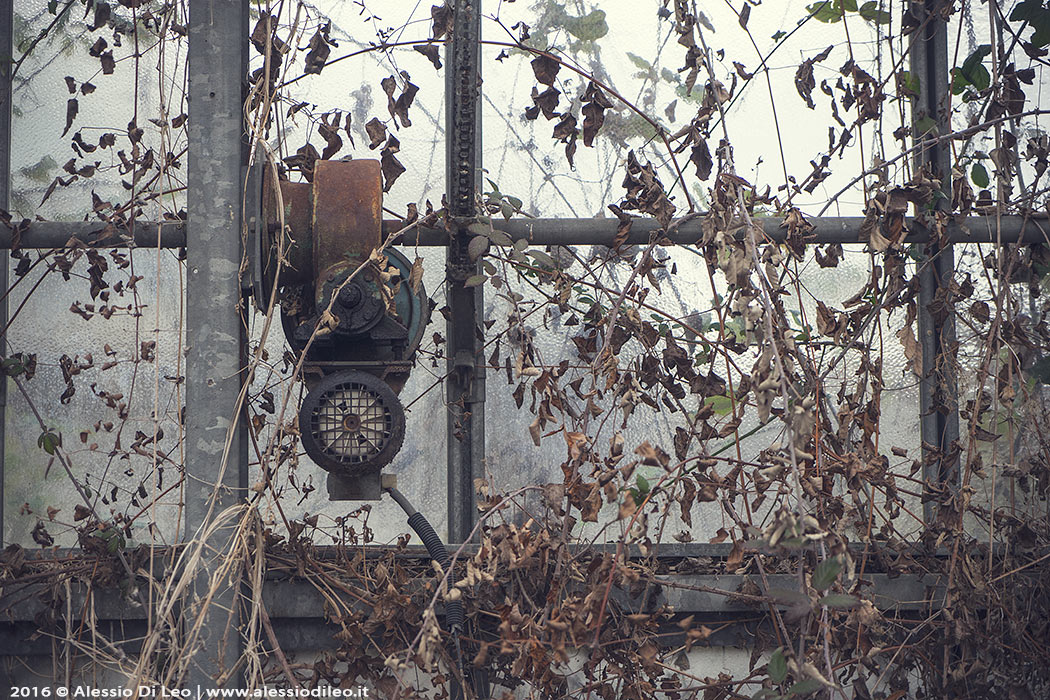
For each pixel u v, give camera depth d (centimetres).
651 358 335
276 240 309
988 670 352
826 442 330
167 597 313
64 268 355
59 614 347
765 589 291
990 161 396
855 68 362
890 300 350
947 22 400
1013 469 353
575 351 392
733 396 318
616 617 338
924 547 360
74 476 376
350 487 317
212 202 301
